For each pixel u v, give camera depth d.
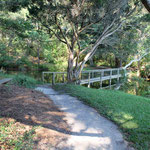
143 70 22.44
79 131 3.74
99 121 4.44
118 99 6.88
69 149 2.95
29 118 3.91
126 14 10.33
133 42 12.75
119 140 3.47
